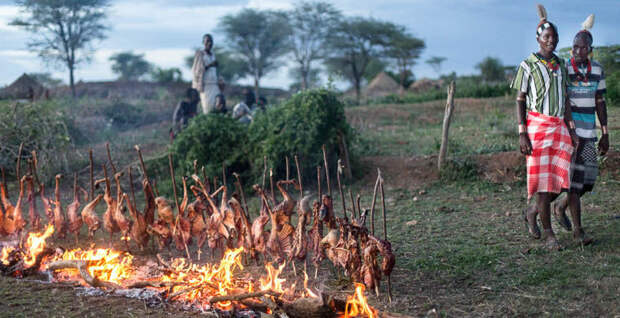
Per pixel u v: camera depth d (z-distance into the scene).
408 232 6.84
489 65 36.97
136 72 59.69
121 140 14.67
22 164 11.62
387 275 4.61
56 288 5.15
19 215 6.58
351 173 10.25
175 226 6.00
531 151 5.74
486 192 8.66
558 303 4.41
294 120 9.90
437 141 11.11
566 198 6.03
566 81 5.66
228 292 4.89
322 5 44.38
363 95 42.38
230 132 10.15
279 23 46.28
